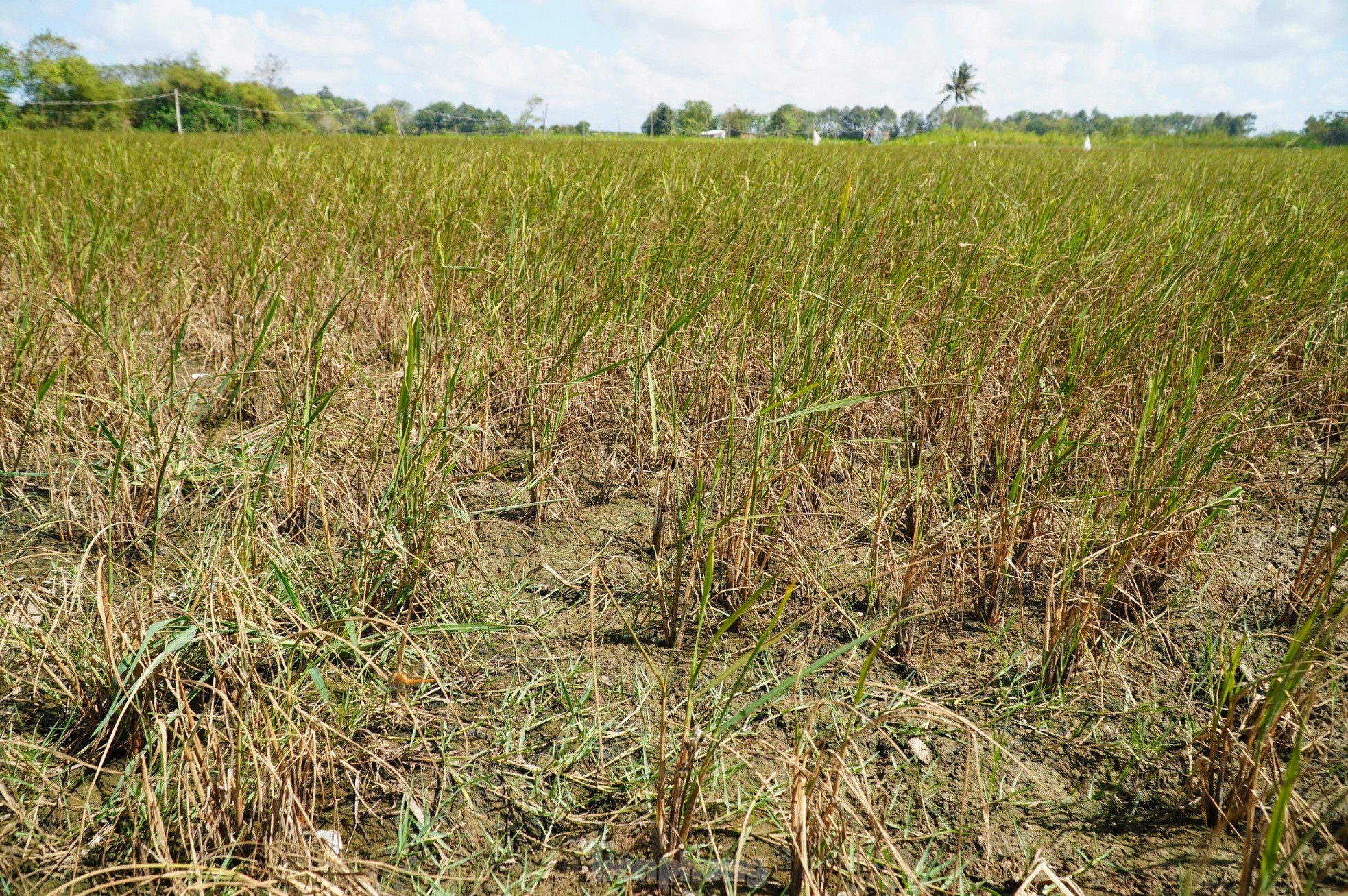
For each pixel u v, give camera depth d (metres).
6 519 2.97
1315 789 1.95
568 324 3.79
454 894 1.73
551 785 2.01
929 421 3.62
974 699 2.32
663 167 7.36
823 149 15.73
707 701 2.27
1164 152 19.86
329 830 1.83
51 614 2.37
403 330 4.25
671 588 2.78
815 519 3.09
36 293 3.99
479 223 4.89
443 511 2.94
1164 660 2.49
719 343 3.60
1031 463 3.12
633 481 3.48
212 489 3.08
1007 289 4.02
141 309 4.42
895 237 4.53
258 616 2.27
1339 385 3.66
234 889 1.61
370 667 2.31
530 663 2.42
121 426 3.29
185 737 1.74
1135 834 1.89
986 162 10.95
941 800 1.98
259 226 5.05
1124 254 4.42
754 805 1.73
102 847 1.76
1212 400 3.08
